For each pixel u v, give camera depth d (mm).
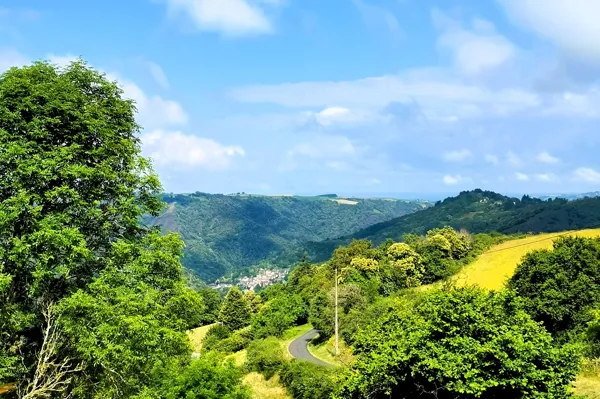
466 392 15789
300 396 43781
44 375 19125
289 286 118375
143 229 22094
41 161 18312
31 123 18734
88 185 20219
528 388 15789
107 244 20625
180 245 21297
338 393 19125
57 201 19359
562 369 16094
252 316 94625
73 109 19938
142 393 18875
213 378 21266
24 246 17328
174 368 21234
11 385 19172
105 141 20609
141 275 19625
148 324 18125
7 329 18812
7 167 18391
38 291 18922
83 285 20141
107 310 17609
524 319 17688
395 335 18625
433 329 17172
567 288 40594
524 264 45938
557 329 41219
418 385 17000
